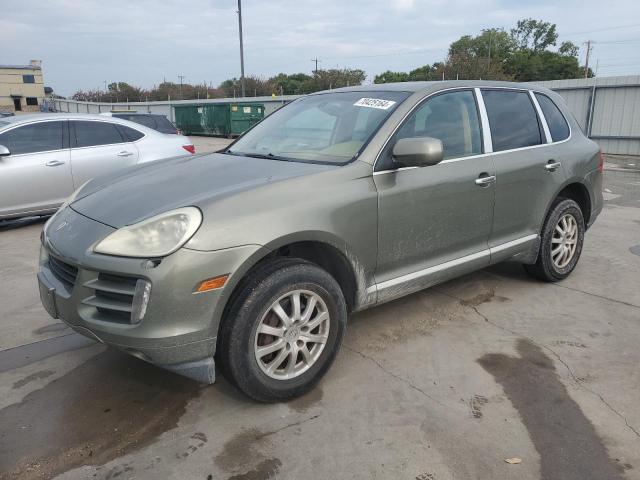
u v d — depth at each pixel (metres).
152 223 2.53
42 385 3.10
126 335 2.49
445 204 3.53
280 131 3.87
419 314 4.08
